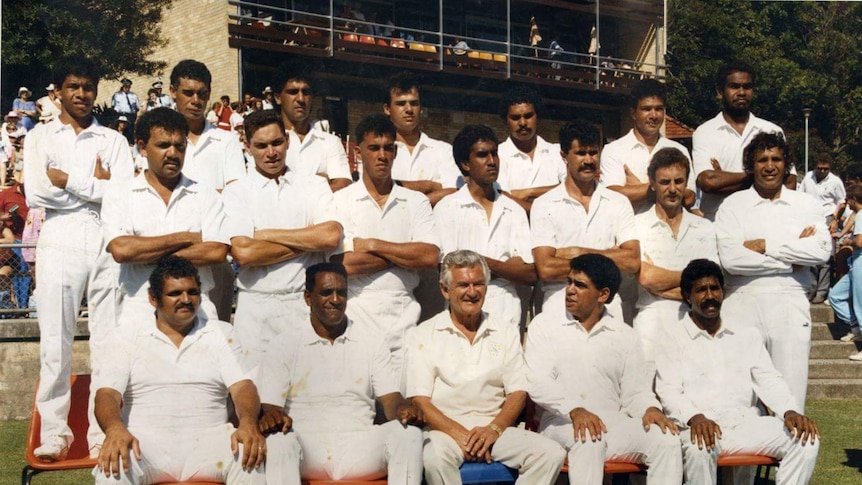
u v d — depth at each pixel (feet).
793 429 13.42
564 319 13.67
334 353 12.92
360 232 14.10
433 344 13.41
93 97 14.32
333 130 16.53
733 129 16.28
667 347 14.24
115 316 13.88
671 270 14.58
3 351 22.13
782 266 14.88
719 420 13.78
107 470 11.51
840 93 53.57
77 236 13.92
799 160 47.26
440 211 14.76
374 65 16.93
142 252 12.85
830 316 30.50
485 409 13.39
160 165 13.05
